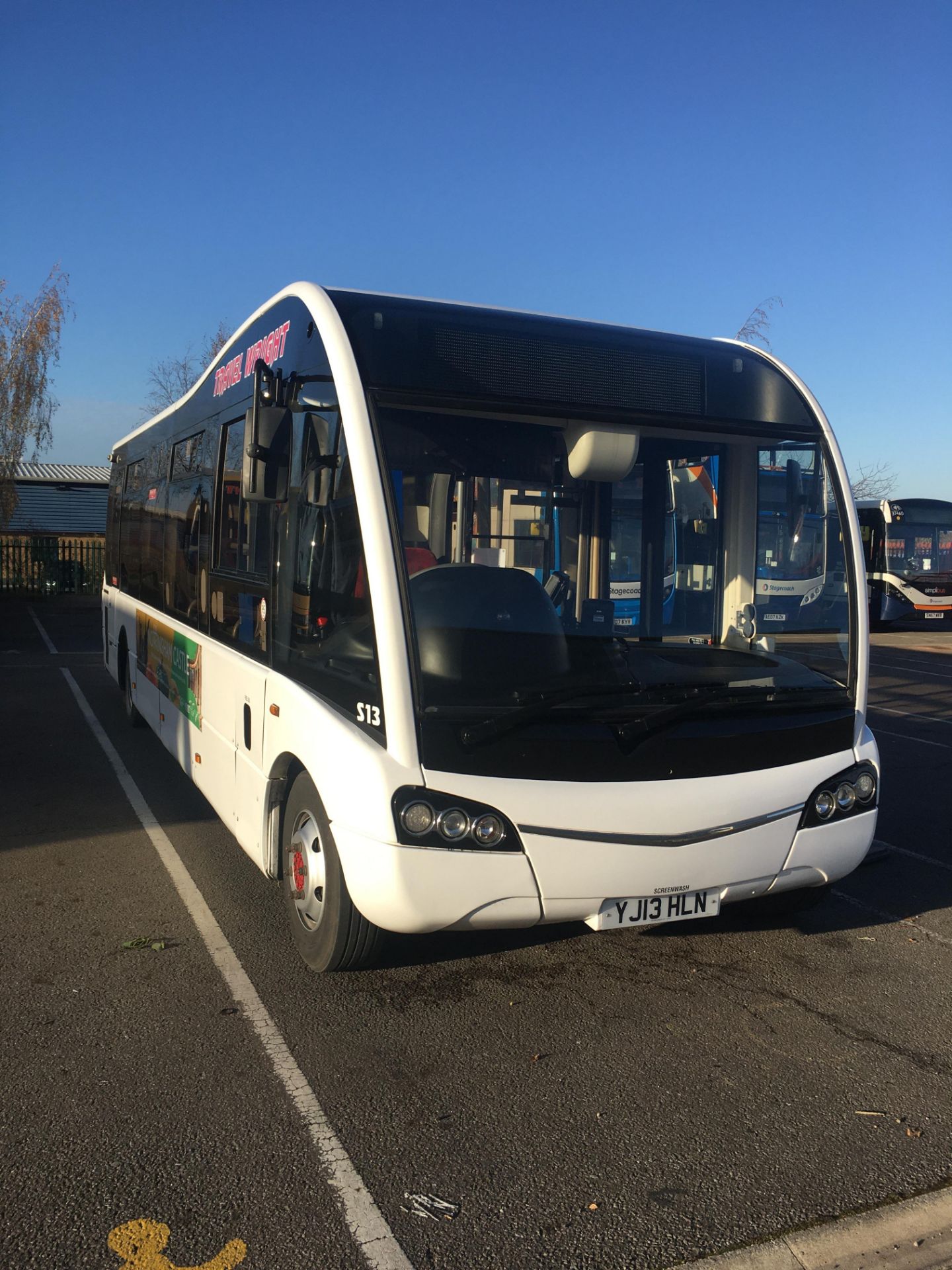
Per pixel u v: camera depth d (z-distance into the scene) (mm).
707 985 4520
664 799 3943
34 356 26938
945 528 26875
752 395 4695
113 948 4707
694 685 4188
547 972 4598
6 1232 2758
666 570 4484
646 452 4480
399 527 3896
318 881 4332
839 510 4586
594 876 3854
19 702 11656
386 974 4508
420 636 3814
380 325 4145
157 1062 3689
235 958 4625
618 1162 3184
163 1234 2775
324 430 4199
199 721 6281
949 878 6141
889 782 8750
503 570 4117
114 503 11172
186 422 7250
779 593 4555
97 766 8406
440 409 4098
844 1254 2801
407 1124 3346
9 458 27484
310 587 4359
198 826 6707
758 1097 3598
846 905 5621
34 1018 3998
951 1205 3023
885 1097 3625
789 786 4195
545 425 4281
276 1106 3424
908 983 4594
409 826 3662
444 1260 2727
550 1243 2803
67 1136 3207
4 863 5902
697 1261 2750
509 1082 3641
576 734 3873
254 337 5371
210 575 6156
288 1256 2713
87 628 21453
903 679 16203
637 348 4531
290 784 4672
